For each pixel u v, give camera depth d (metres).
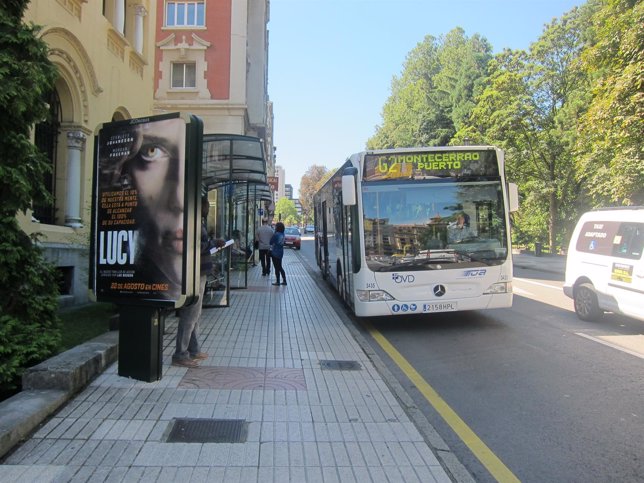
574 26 31.56
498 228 9.11
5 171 5.05
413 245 8.94
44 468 3.64
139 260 5.37
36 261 5.53
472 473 3.94
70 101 10.58
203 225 6.52
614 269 9.24
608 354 7.51
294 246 40.12
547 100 33.03
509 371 6.70
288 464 3.81
